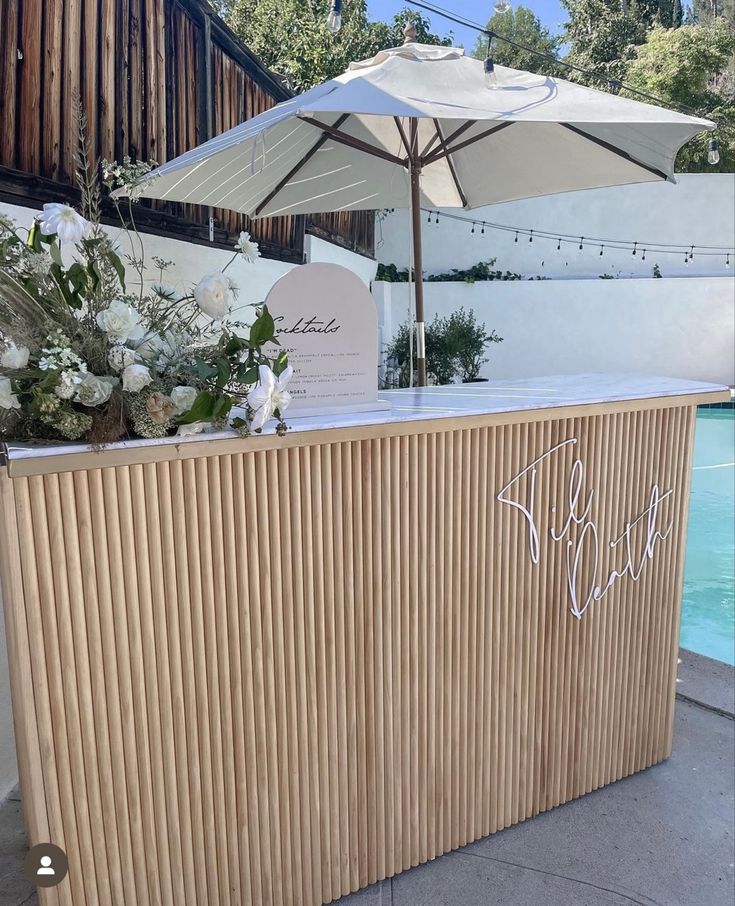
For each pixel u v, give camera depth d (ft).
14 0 8.30
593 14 87.35
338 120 12.01
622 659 7.85
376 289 41.09
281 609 5.59
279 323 5.52
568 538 7.11
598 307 44.50
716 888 6.57
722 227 46.75
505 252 47.75
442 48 9.34
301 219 22.36
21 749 4.98
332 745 6.07
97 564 4.80
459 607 6.54
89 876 5.15
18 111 8.47
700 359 44.86
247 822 5.80
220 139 8.75
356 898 6.41
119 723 5.08
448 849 6.99
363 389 5.96
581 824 7.47
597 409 6.79
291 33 37.52
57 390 4.12
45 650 4.73
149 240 11.99
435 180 14.89
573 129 10.78
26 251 4.39
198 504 5.10
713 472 29.78
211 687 5.42
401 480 5.95
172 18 12.42
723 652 15.07
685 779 8.25
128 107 11.15
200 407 4.45
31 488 4.49
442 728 6.68
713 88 71.05
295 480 5.43
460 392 7.50
